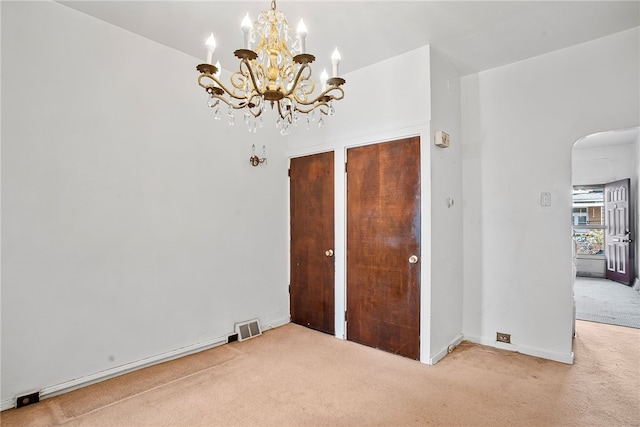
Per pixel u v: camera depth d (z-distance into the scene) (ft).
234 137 10.75
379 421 6.33
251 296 11.21
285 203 12.49
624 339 10.60
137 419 6.38
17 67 6.77
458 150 10.69
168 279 9.10
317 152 11.55
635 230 18.51
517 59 9.84
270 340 10.64
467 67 10.34
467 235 10.76
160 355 8.89
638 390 7.42
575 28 8.23
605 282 19.97
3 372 6.59
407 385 7.69
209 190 10.06
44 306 7.08
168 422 6.30
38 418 6.37
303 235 12.03
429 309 8.87
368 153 10.20
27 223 6.88
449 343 9.89
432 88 9.04
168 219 9.12
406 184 9.37
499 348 10.03
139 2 7.20
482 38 8.68
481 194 10.53
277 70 5.58
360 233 10.35
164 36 8.64
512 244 9.99
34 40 6.97
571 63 9.12
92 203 7.77
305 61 4.65
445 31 8.32
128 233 8.35
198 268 9.77
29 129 6.91
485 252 10.43
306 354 9.51
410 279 9.24
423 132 9.03
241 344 10.30
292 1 7.07
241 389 7.52
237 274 10.79
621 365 8.71
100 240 7.88
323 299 11.37
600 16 7.72
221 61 10.09
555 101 9.36
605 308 14.11
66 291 7.38
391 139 9.68
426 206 8.96
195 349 9.58
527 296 9.70
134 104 8.48
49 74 7.17
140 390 7.46
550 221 9.41
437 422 6.29
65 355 7.35
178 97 9.38
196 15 7.69
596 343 10.27
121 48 8.26
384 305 9.77
